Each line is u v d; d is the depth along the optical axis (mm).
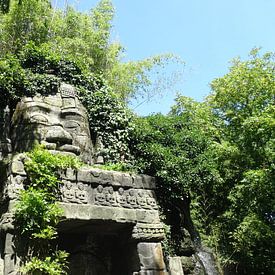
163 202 9977
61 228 8125
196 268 9727
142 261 8203
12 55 11086
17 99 10047
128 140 10664
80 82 11336
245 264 12812
